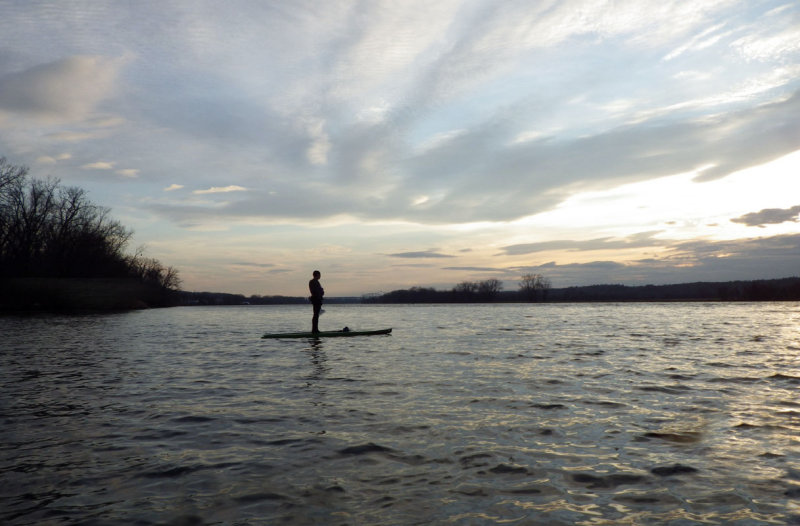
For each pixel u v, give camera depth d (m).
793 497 3.43
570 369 9.44
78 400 6.97
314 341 16.58
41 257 56.06
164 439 5.02
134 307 68.88
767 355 11.51
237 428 5.42
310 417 5.87
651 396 6.88
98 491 3.66
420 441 4.84
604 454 4.42
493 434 5.07
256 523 3.10
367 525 3.06
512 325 25.31
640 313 44.50
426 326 25.27
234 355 12.51
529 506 3.32
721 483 3.70
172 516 3.21
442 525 3.05
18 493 3.62
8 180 50.66
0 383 8.38
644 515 3.17
